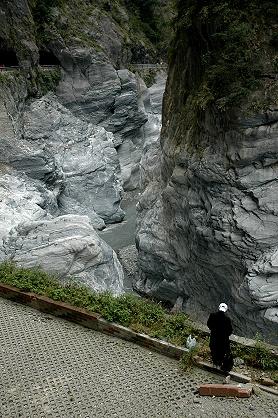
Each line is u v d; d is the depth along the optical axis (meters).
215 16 14.71
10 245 17.41
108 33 42.06
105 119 37.72
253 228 14.34
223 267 15.68
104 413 6.61
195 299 18.05
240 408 6.55
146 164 24.12
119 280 18.39
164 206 18.97
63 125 33.72
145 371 7.46
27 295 9.44
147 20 51.38
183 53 18.06
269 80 13.84
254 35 13.95
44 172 27.84
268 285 13.99
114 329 8.37
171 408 6.64
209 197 15.47
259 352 7.40
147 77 45.75
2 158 27.75
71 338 8.42
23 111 32.56
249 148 14.08
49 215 23.16
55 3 38.19
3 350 8.14
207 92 14.73
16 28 34.25
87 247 16.83
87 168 31.25
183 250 17.77
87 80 36.97
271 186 14.27
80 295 9.20
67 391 7.09
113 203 31.66
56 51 36.62
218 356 7.07
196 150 16.12
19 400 6.94
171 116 19.47
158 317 8.42
